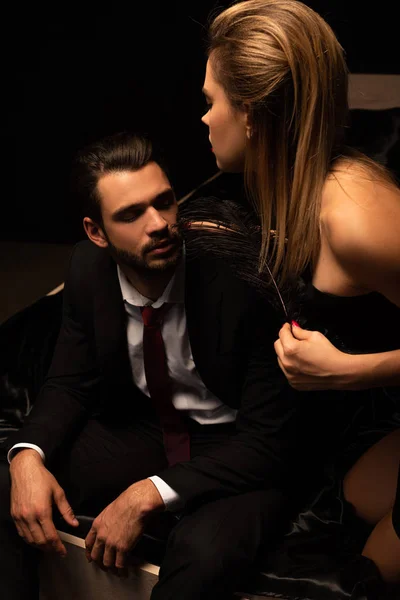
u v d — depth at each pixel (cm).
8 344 231
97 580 172
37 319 238
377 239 137
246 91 144
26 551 171
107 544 157
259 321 162
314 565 154
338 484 173
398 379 142
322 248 146
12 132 411
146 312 169
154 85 395
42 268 391
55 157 412
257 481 160
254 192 156
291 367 146
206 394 177
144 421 186
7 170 418
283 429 161
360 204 139
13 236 425
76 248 182
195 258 167
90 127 405
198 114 396
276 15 142
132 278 169
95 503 176
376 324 152
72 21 391
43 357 225
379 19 341
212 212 161
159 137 402
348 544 161
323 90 140
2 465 175
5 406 213
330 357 142
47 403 181
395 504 149
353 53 348
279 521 161
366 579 150
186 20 382
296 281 152
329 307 151
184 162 405
